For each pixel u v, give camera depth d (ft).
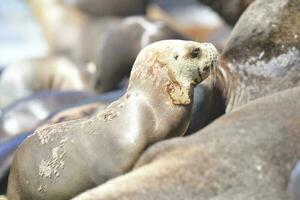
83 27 170.91
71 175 49.16
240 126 46.62
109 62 116.47
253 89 60.29
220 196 43.83
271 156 44.68
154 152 46.93
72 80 135.74
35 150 50.49
